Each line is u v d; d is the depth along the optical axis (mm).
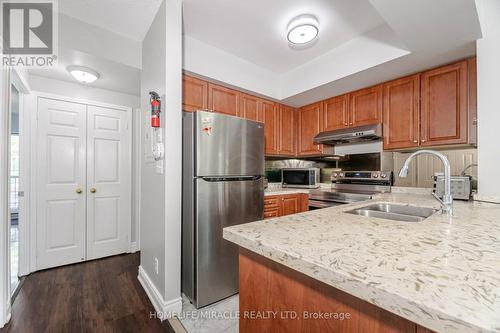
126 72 2338
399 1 1381
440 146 2203
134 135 3086
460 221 1056
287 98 3070
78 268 2496
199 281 1791
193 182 1820
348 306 583
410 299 420
